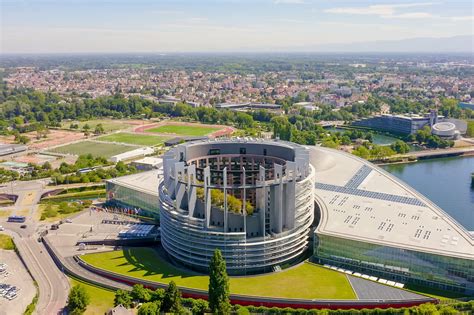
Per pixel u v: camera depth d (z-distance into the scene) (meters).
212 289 199.12
